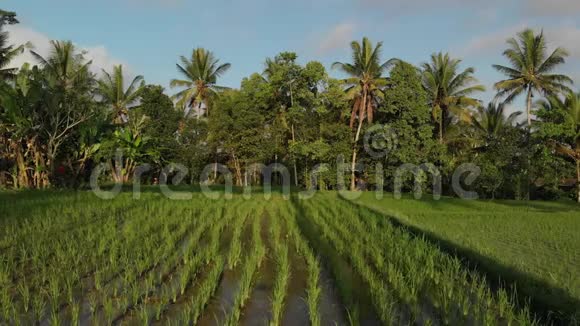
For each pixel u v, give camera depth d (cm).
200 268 830
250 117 2803
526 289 664
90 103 2356
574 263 848
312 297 629
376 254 902
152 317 596
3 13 2250
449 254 893
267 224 1367
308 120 2952
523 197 2684
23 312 601
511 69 3209
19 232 1045
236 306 606
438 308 637
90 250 898
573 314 567
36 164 2258
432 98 3397
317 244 1045
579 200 2630
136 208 1573
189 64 3769
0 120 2094
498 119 3356
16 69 2567
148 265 803
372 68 3164
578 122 2633
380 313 607
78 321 578
